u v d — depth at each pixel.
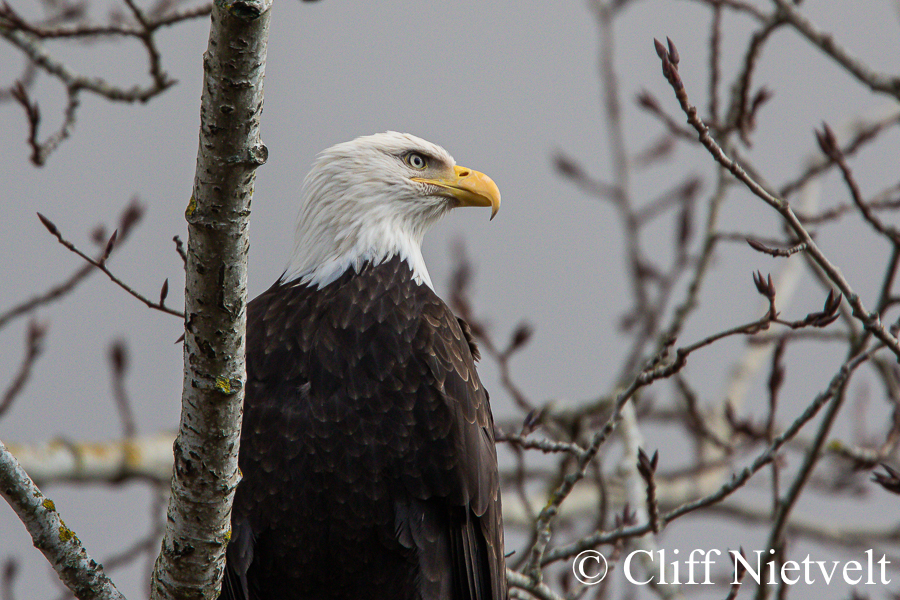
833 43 12.03
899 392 13.80
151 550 14.51
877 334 8.77
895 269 10.04
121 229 12.55
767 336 17.41
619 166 16.92
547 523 9.64
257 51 5.96
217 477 7.00
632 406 13.68
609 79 16.95
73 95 12.56
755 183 8.40
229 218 6.35
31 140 12.34
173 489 7.10
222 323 6.63
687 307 13.85
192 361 6.76
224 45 5.90
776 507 10.18
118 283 8.21
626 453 13.16
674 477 14.98
